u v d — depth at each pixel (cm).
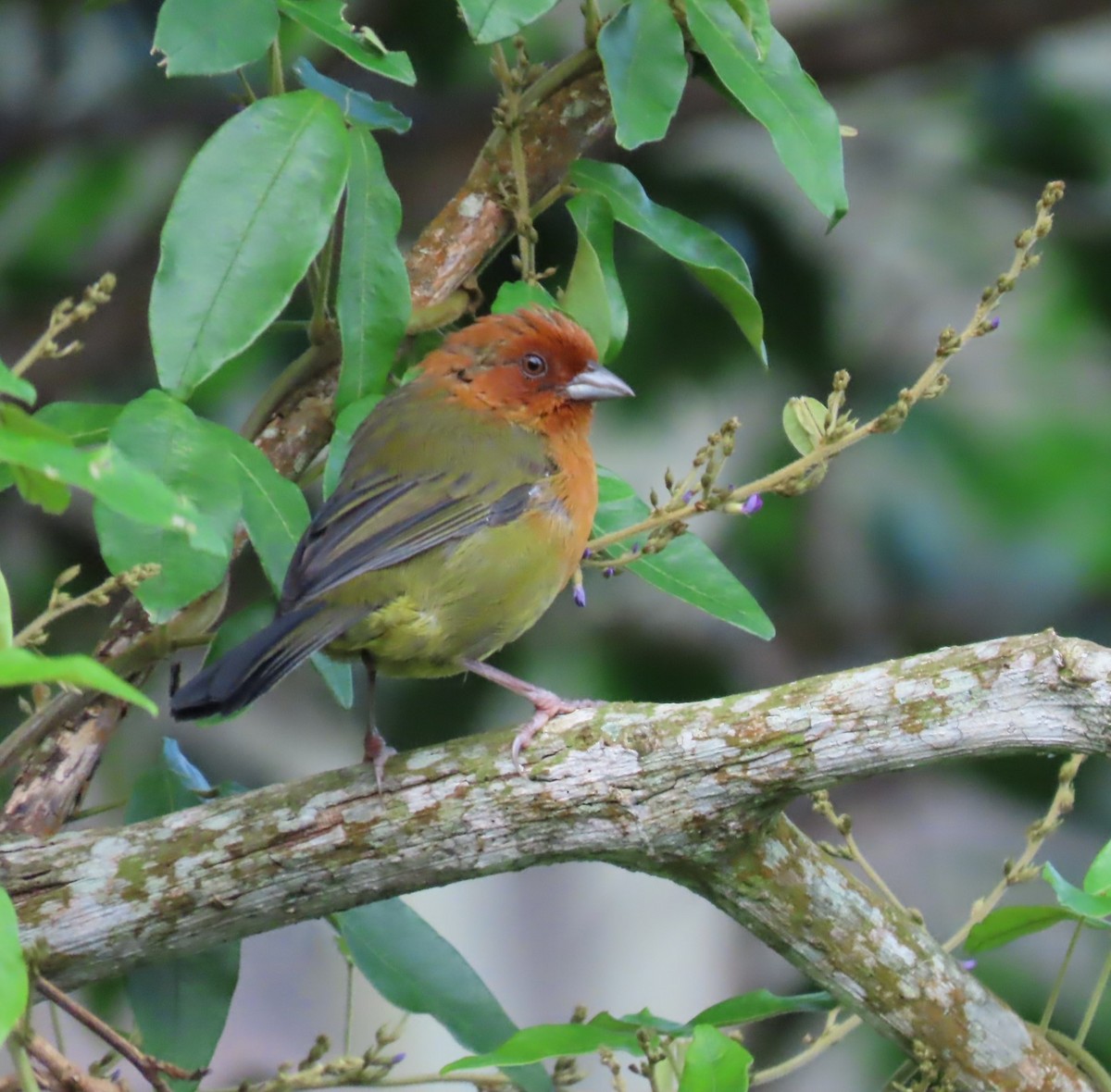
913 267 1603
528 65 891
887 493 1553
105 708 817
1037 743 664
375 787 714
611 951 1572
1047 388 1600
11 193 1484
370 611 827
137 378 1453
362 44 744
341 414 791
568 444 902
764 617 817
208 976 809
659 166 1427
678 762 695
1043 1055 764
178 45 712
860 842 1573
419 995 820
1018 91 1561
